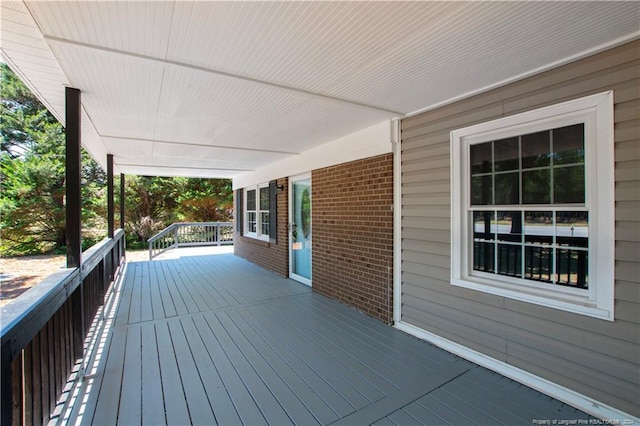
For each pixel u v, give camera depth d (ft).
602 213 7.02
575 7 5.51
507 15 5.74
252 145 16.89
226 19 5.77
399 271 12.12
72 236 8.71
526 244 8.59
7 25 5.97
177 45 6.70
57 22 5.78
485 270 9.62
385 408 7.38
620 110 6.73
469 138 9.83
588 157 7.27
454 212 10.08
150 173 29.53
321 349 10.43
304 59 7.40
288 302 15.71
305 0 5.23
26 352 5.79
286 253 21.34
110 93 9.35
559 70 7.67
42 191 35.45
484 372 9.00
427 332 11.03
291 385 8.33
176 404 7.51
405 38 6.52
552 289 8.04
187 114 11.44
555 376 7.79
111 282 18.78
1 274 28.76
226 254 33.63
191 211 52.49
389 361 9.61
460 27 6.14
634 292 6.61
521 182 8.61
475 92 9.35
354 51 7.06
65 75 8.09
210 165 24.17
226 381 8.52
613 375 6.89
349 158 14.53
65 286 7.24
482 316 9.35
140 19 5.73
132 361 9.61
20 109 37.40
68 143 8.80
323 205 16.89
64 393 7.91
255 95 9.66
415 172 11.44
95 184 43.27
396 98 10.01
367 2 5.35
